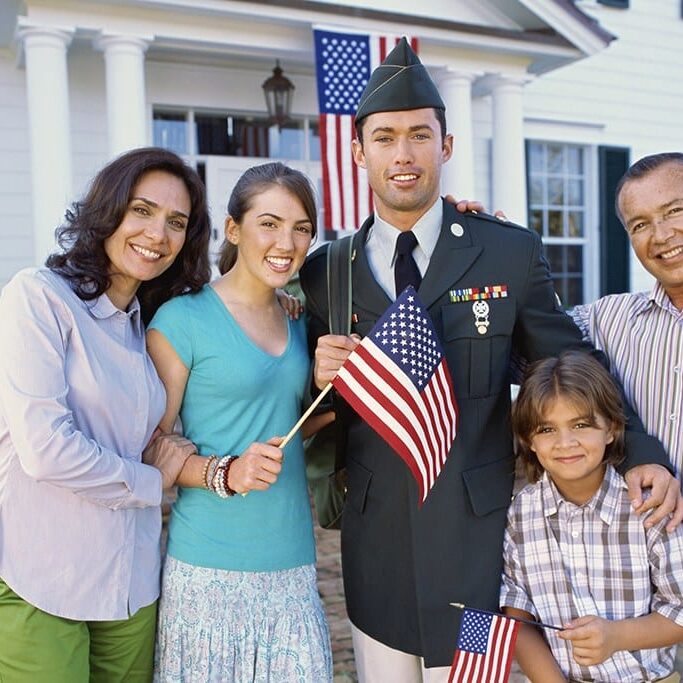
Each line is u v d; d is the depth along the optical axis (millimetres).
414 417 2049
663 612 2055
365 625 2320
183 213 2104
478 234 2342
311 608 2168
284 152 8109
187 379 2156
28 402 1812
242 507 2096
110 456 1915
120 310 2092
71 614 1919
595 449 2092
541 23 7555
